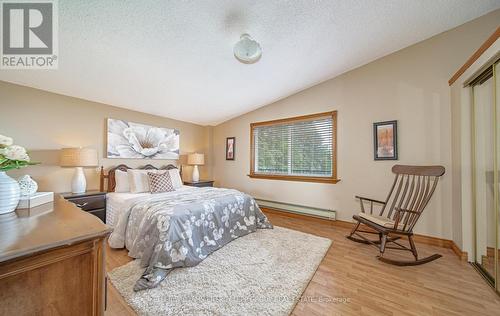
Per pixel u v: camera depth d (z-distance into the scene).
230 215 2.53
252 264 1.92
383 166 2.86
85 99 3.02
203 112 4.09
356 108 3.10
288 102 3.82
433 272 1.84
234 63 2.53
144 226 1.94
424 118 2.57
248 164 4.38
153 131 3.85
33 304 0.62
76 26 1.69
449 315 1.32
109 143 3.23
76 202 2.47
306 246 2.34
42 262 0.63
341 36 2.30
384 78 2.87
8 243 0.61
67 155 2.55
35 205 1.15
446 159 2.43
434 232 2.47
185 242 1.88
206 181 4.36
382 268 1.91
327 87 3.38
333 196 3.29
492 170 1.92
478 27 2.26
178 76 2.68
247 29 1.99
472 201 2.06
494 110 1.73
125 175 3.14
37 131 2.59
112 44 1.94
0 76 2.28
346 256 2.15
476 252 2.01
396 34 2.42
